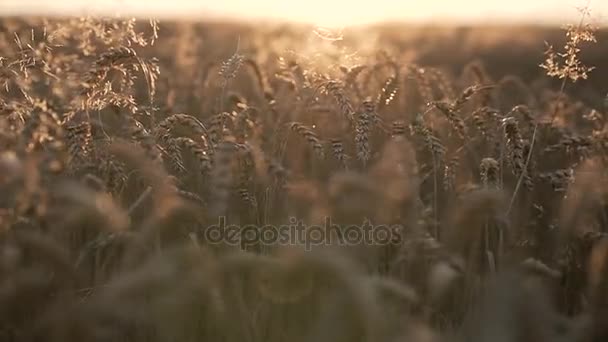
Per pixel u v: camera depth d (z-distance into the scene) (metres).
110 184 5.52
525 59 17.97
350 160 6.49
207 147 5.69
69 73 6.33
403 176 5.06
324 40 7.59
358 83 8.10
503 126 5.89
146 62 5.93
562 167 7.68
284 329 4.11
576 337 3.39
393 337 3.05
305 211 5.46
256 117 7.87
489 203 4.43
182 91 10.23
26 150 5.48
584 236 5.37
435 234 5.36
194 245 3.96
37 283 4.05
